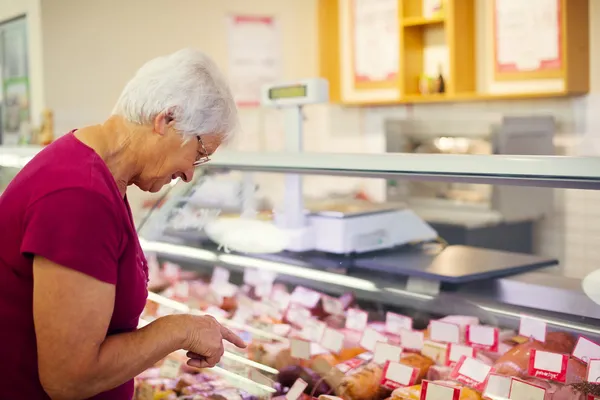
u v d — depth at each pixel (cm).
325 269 204
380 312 188
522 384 145
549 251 383
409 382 162
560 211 377
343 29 527
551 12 407
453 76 447
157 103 131
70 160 127
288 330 193
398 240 218
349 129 553
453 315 176
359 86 520
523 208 392
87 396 126
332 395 169
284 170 188
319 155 177
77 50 486
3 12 527
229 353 190
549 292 173
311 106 579
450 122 419
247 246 221
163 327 136
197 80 134
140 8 507
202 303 217
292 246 213
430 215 406
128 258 133
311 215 214
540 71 418
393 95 495
